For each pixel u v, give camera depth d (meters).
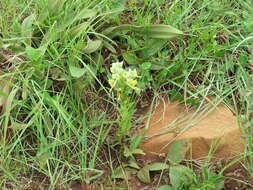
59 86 0.55
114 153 0.53
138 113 0.56
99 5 0.60
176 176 0.49
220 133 0.53
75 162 0.52
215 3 0.63
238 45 0.57
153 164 0.52
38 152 0.51
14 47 0.56
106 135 0.54
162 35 0.57
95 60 0.57
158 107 0.56
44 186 0.50
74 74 0.51
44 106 0.50
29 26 0.57
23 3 0.62
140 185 0.51
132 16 0.63
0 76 0.50
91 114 0.55
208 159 0.52
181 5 0.64
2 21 0.60
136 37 0.59
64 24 0.57
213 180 0.48
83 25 0.56
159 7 0.63
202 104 0.56
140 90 0.54
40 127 0.50
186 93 0.57
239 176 0.51
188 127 0.53
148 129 0.54
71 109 0.54
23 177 0.51
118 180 0.51
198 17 0.63
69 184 0.51
